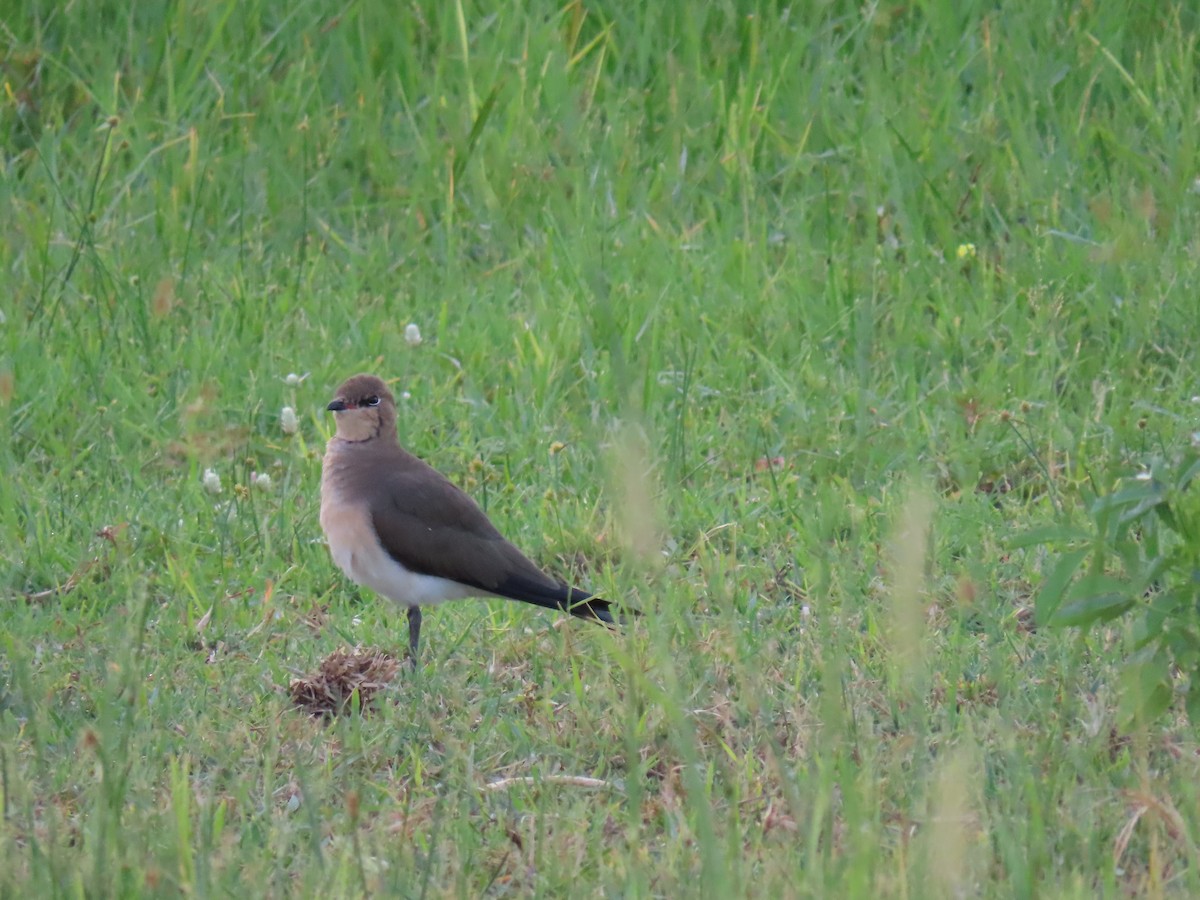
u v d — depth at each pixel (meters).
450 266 15.12
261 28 17.98
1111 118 16.38
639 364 13.09
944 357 13.49
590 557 11.17
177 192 15.82
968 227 15.27
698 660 9.22
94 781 7.78
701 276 14.62
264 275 15.26
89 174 16.03
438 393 13.12
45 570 10.79
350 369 13.47
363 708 9.11
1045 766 7.73
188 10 17.55
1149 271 11.03
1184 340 13.34
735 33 17.56
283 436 12.77
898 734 8.46
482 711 9.01
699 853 7.13
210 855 6.99
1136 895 6.94
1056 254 14.62
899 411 12.68
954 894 6.35
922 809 6.97
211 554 11.05
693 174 16.22
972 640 9.30
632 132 16.61
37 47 17.28
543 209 15.49
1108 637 9.31
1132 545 7.84
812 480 11.60
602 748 8.51
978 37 17.17
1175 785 7.77
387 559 9.91
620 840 7.66
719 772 8.14
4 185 15.75
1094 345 13.62
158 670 9.28
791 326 13.86
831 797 7.55
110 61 17.16
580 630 9.90
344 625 10.27
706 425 12.63
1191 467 7.74
